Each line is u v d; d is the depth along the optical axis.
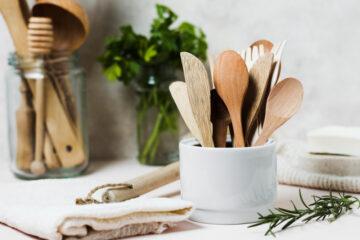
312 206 0.87
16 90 1.12
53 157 1.12
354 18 1.21
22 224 0.73
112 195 0.84
